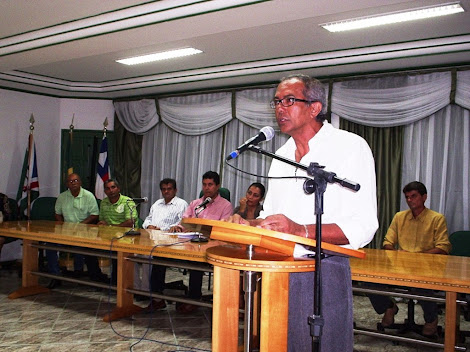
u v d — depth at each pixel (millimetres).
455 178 5078
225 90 6551
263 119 6230
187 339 3555
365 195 1590
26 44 4773
